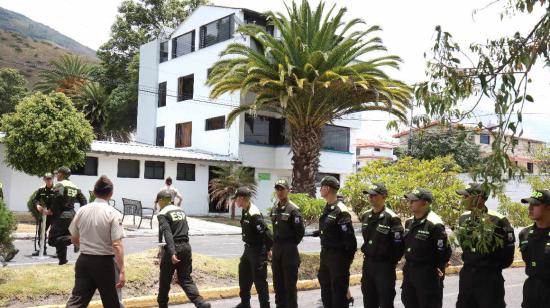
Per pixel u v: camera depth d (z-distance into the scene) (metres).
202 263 9.51
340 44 22.14
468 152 21.12
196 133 30.83
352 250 6.87
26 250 12.80
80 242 5.68
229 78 23.33
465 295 5.64
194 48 31.58
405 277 6.20
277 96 22.92
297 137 24.33
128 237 17.25
